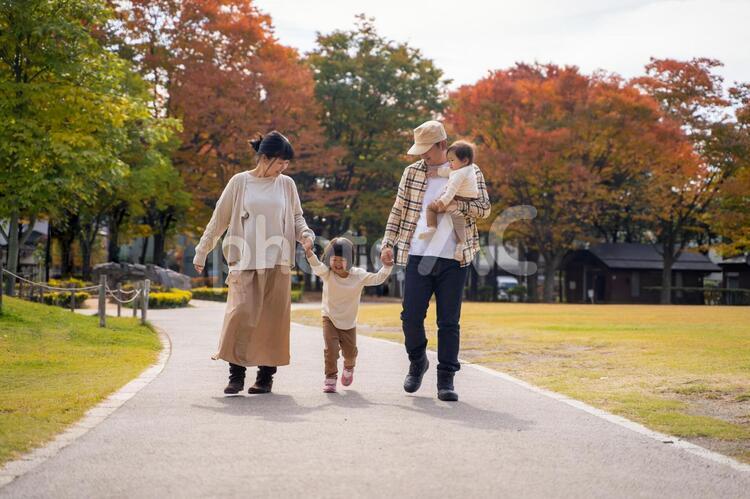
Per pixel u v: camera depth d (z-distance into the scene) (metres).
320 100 40.06
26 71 16.91
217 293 33.09
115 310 21.41
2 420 4.37
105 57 17.59
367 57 41.28
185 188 33.28
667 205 37.72
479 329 13.06
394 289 48.16
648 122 34.78
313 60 41.78
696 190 38.12
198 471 3.33
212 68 31.44
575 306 26.72
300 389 5.95
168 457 3.58
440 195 5.57
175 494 2.98
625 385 6.36
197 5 30.97
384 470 3.37
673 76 38.44
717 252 41.06
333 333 5.84
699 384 6.35
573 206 35.50
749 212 37.59
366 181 42.78
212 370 7.18
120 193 28.59
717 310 22.22
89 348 9.12
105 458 3.55
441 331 5.54
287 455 3.63
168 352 9.16
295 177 38.91
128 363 7.75
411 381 5.67
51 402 5.02
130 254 62.44
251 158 33.12
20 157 15.89
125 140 18.06
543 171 33.97
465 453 3.73
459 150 5.41
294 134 35.28
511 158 33.38
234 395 5.55
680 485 3.26
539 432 4.30
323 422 4.46
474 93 35.84
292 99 33.75
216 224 5.74
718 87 38.00
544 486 3.18
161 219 36.25
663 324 14.43
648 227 45.88
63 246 35.53
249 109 33.00
